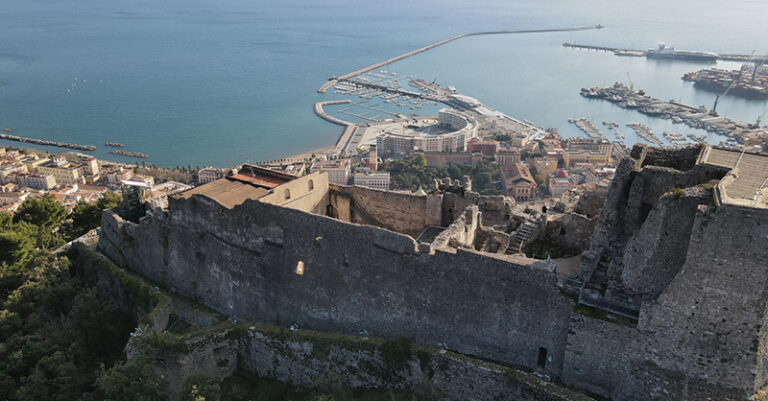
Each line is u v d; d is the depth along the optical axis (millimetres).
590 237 60656
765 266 39406
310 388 60719
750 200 40094
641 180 50719
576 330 47562
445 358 52781
